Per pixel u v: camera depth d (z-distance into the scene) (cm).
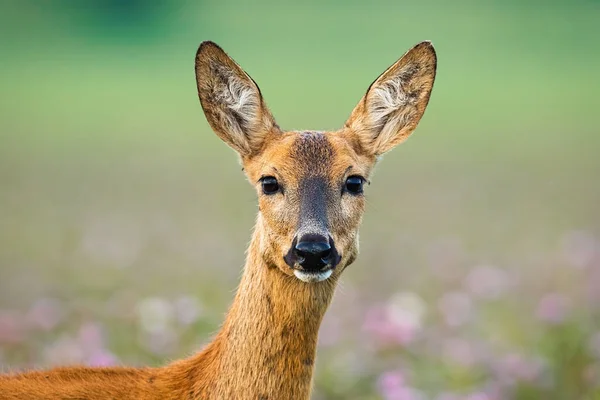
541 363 1096
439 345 1191
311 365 761
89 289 1491
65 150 3375
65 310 1309
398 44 6494
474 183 2750
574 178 2834
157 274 1591
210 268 1644
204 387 767
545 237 2003
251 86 824
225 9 8000
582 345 1141
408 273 1652
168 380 782
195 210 2309
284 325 752
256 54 6091
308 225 755
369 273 1656
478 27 7206
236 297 780
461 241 1944
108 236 1938
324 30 7200
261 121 827
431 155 3322
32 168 2945
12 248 1816
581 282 1460
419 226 2139
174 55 6412
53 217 2161
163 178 2838
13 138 3625
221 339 773
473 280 1500
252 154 829
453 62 6028
